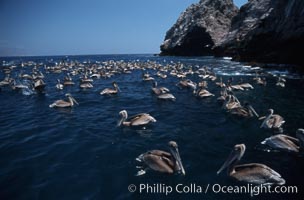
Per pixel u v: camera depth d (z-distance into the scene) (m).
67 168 11.12
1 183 9.90
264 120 16.27
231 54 86.44
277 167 11.12
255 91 28.50
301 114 18.80
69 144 13.91
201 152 12.74
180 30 131.50
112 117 19.55
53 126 17.31
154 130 16.19
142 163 11.60
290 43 48.81
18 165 11.39
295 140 12.99
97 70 55.53
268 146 13.32
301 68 45.69
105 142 14.20
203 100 24.89
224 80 37.56
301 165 11.26
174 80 40.34
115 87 29.73
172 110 21.23
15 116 20.12
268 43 56.09
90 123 17.98
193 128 16.48
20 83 38.97
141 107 22.64
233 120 18.02
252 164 10.30
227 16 120.06
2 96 28.88
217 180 10.16
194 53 117.81
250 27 77.50
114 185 9.79
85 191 9.38
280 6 55.16
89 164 11.51
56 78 46.59
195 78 41.31
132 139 14.66
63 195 9.12
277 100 23.73
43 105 24.05
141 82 39.09
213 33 109.44
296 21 46.91
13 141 14.45
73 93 30.36
